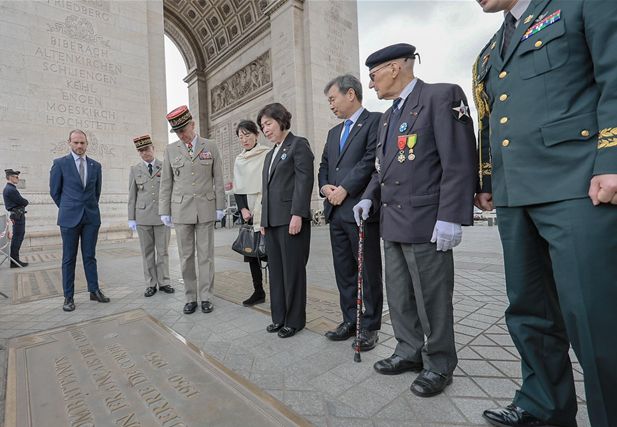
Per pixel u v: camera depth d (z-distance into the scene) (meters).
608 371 1.29
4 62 9.66
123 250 8.95
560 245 1.35
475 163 1.89
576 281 1.31
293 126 16.23
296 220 2.80
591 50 1.23
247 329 3.09
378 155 2.27
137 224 4.39
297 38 16.36
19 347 2.74
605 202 1.20
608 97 1.17
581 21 1.28
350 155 2.72
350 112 2.79
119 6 11.83
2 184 9.53
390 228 2.12
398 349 2.30
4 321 3.43
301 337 2.87
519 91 1.48
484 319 3.17
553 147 1.37
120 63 11.76
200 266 3.74
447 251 2.01
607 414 1.31
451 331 2.03
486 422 1.70
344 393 2.00
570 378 1.62
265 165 3.07
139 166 4.47
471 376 2.15
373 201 2.43
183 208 3.58
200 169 3.70
